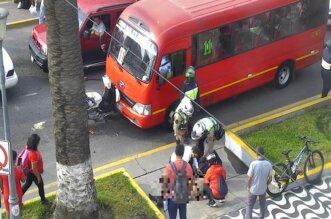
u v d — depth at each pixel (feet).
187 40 43.34
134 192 37.68
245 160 41.86
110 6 54.08
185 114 41.24
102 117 46.68
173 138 45.50
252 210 36.40
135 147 44.34
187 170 33.45
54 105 31.09
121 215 35.63
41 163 35.04
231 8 45.52
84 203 33.17
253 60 48.57
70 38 29.66
